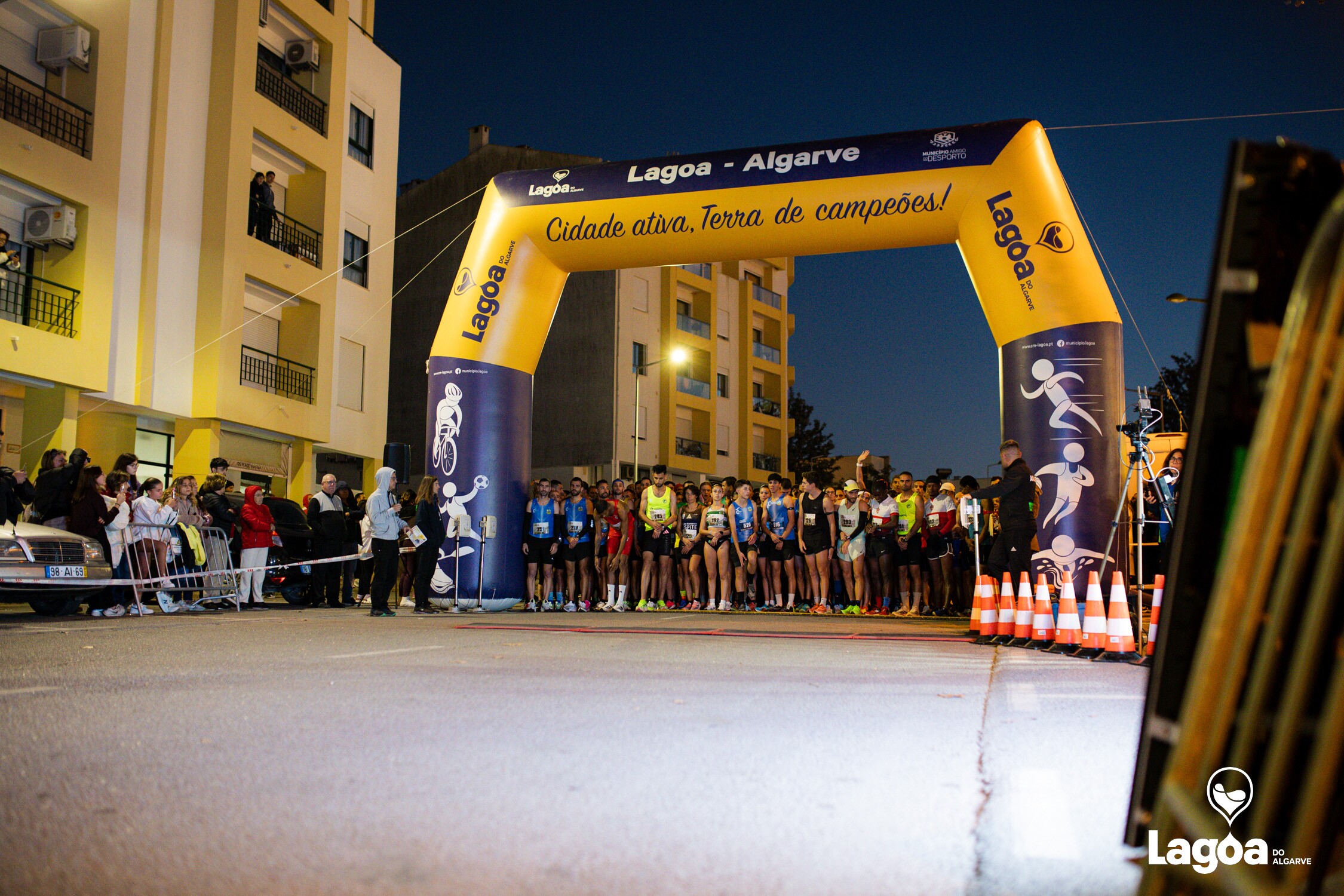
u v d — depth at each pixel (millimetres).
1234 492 2395
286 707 4781
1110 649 7828
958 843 2719
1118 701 5375
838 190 12172
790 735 4242
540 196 13695
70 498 11961
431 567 13539
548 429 43875
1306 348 2010
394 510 12766
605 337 43188
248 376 23422
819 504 15047
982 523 15055
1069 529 10859
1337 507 1898
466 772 3465
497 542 14055
